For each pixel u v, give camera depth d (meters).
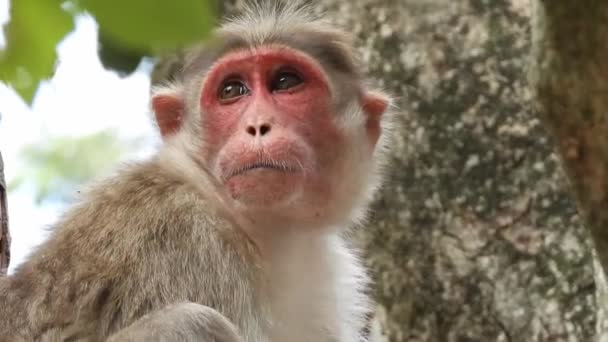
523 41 11.03
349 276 9.88
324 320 9.30
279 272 8.80
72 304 8.10
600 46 4.82
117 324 8.02
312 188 8.82
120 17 3.39
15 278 8.40
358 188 9.27
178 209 8.49
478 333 10.39
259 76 8.94
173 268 8.21
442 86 11.06
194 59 9.33
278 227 8.77
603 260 5.36
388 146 10.38
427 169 10.89
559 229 10.44
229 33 9.18
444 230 10.73
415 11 11.30
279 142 8.49
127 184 8.82
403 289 10.70
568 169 5.23
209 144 8.89
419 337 10.55
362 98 9.49
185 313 7.61
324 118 8.99
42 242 8.70
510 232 10.55
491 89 10.96
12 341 8.05
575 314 10.14
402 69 11.18
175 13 3.39
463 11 11.23
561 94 5.05
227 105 8.93
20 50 4.27
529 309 10.29
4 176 8.25
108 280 8.12
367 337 10.47
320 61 9.19
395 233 10.83
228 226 8.59
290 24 9.46
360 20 11.37
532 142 10.73
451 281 10.59
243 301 8.34
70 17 4.03
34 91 4.56
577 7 4.79
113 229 8.41
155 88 9.79
